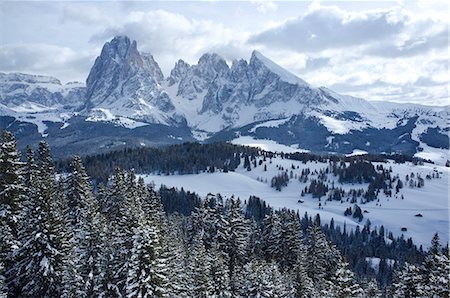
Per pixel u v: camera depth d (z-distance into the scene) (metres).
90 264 54.38
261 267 72.25
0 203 57.66
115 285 52.81
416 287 69.38
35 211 55.44
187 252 82.38
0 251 55.22
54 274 54.66
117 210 88.38
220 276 70.81
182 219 130.88
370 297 87.94
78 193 80.06
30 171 71.12
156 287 48.59
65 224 60.31
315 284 92.38
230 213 96.12
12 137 60.06
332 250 106.88
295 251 96.81
